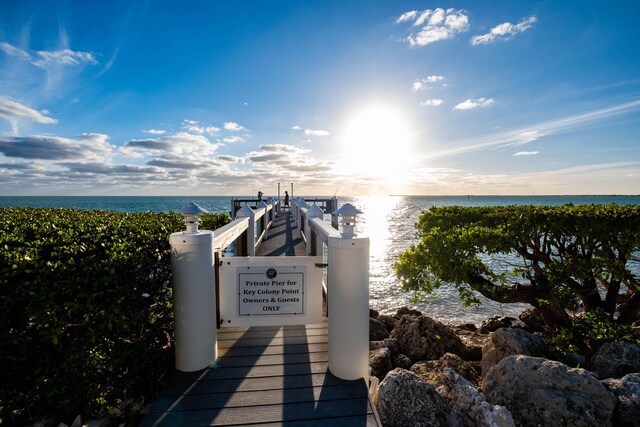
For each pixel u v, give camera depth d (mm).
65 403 2611
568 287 7414
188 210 3217
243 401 2807
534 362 4070
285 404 2783
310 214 7488
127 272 2721
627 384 3922
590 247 6402
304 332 4105
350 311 3113
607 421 3561
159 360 3299
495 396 4156
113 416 2994
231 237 4621
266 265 3859
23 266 2268
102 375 2881
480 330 9859
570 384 3748
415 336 6949
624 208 6434
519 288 6855
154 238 3348
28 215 5770
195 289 3193
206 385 3010
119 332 2695
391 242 28344
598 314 6191
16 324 2297
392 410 3549
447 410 3545
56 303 2324
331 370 3221
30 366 2465
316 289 3898
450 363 5828
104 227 3697
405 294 14570
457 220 7855
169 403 2771
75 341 2539
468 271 6484
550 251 6887
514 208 8188
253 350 3646
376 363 5578
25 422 2832
